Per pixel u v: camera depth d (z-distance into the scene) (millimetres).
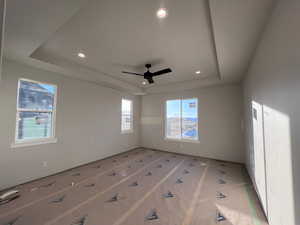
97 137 4273
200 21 1777
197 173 3273
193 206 2066
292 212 1117
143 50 2521
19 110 2770
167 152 5262
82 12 1619
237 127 4047
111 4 1506
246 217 1845
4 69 2555
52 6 1354
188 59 2879
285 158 1224
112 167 3674
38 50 2504
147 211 1954
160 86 5027
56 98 3312
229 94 4223
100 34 2055
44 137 3146
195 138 4852
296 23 1010
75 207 2033
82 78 3699
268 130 1661
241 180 2908
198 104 4754
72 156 3607
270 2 1316
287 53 1151
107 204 2105
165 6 1538
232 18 1511
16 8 1363
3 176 2510
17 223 1726
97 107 4297
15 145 2652
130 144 5566
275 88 1416
